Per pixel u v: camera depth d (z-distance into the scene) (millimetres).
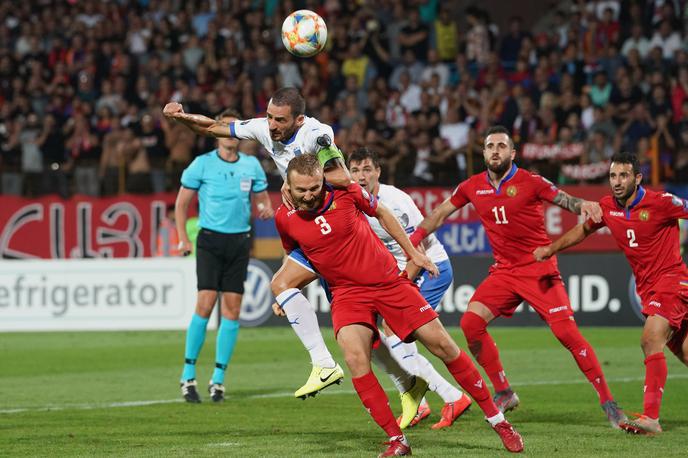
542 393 32500
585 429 25297
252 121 24766
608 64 69375
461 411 26031
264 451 22188
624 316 52344
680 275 25594
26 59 77188
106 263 52000
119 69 73688
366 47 73375
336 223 21141
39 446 23297
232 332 31891
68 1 82938
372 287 21453
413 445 22906
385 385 35562
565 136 59531
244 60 73688
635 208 25688
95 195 59906
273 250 57219
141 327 51719
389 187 27812
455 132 65875
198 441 23875
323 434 24797
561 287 27469
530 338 48781
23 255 60281
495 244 27922
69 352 45906
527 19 85000
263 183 33719
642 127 61594
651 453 21531
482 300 27766
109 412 29031
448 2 78438
